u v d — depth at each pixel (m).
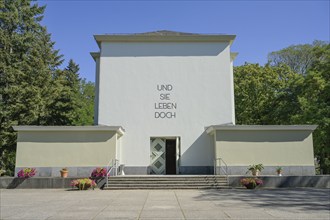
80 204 12.88
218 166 21.53
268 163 21.62
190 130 25.22
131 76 26.00
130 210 11.30
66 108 37.09
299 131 22.00
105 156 21.56
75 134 21.78
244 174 21.44
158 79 26.00
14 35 34.75
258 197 14.94
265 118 37.66
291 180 19.55
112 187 18.92
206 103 25.64
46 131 21.77
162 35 26.28
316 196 15.26
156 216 10.11
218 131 21.94
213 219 9.61
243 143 21.81
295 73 40.41
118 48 26.39
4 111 32.53
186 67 26.19
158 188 18.83
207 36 26.30
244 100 39.28
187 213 10.62
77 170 21.38
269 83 39.38
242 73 40.62
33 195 16.12
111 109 25.44
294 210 11.23
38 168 21.34
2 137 32.97
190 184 19.19
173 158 25.28
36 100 32.88
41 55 37.66
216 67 26.20
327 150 29.84
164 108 25.55
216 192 17.14
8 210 11.52
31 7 37.78
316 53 31.22
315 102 30.33
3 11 35.78
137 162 24.69
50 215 10.46
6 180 19.56
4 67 33.25
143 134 25.12
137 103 25.58
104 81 25.86
